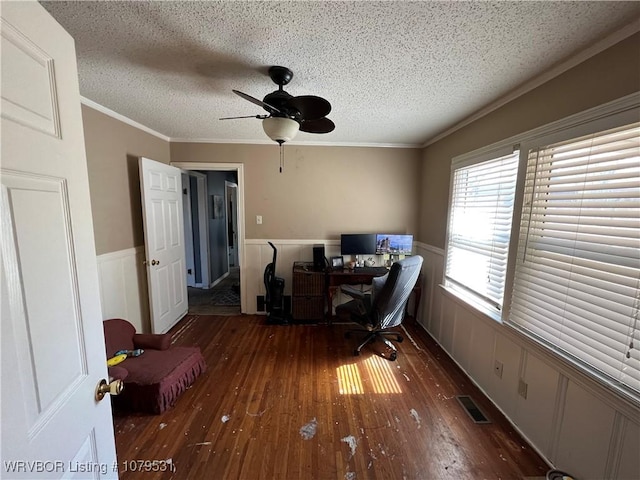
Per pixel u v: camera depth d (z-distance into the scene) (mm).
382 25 1188
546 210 1549
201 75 1676
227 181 5754
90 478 767
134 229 2678
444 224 2828
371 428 1703
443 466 1457
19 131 538
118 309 2465
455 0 1026
